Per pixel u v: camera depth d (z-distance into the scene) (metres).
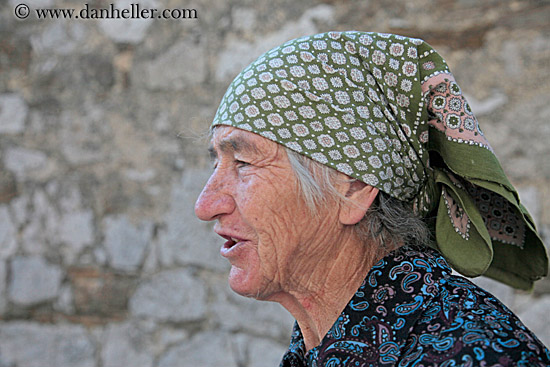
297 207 1.70
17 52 5.43
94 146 5.26
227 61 5.05
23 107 5.39
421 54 1.75
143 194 5.13
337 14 4.77
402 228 1.71
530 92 4.30
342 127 1.68
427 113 1.73
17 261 5.27
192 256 4.99
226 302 4.88
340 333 1.60
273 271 1.74
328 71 1.71
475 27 4.46
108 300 5.11
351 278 1.75
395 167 1.71
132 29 5.27
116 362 5.04
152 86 5.20
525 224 1.85
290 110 1.69
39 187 5.31
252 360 4.77
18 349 5.19
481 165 1.67
